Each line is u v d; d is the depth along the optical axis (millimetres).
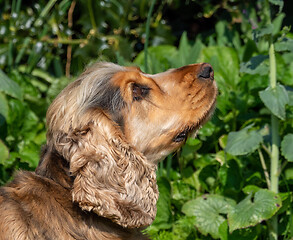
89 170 3725
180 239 5629
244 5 7500
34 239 3691
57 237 3760
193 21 9805
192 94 4258
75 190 3729
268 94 4871
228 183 5676
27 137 6672
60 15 7938
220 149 6520
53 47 8086
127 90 4129
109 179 3783
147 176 4055
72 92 4098
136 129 4152
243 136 5109
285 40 5039
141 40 8633
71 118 3908
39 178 3996
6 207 3809
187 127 4285
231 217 4953
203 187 6008
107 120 3922
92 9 8000
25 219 3740
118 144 3873
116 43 7992
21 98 6422
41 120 7133
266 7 5473
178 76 4324
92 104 3986
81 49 7848
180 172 6395
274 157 5195
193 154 6359
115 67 4383
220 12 8516
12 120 6492
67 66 8227
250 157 5805
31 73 7844
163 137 4250
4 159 5684
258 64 5129
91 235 3887
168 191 5773
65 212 3855
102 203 3727
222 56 6645
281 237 5504
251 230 5203
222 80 6406
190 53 6633
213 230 5453
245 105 6301
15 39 7766
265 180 5707
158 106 4211
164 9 9055
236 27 8125
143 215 3955
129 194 3865
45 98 7422
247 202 5023
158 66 6574
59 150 3887
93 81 4113
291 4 8539
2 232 3691
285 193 5203
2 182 6000
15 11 8141
